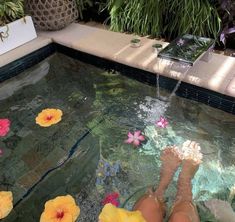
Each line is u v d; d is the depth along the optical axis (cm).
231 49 216
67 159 153
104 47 205
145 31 235
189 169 140
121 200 131
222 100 161
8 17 212
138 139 159
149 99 185
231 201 127
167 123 166
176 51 167
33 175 147
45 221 123
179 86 174
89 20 283
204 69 170
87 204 130
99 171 146
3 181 145
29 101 193
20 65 216
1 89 206
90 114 179
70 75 216
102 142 160
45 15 221
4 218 129
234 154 147
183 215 113
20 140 165
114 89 197
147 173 142
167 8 224
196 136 157
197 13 207
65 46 223
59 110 184
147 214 114
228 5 200
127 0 235
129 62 188
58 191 138
